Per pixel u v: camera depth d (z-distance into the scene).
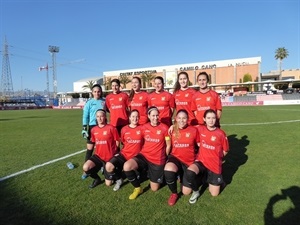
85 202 3.98
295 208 3.61
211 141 4.20
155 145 4.43
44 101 55.06
